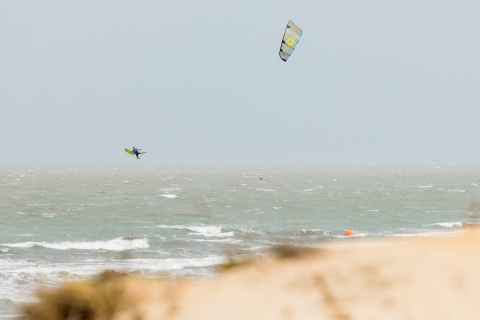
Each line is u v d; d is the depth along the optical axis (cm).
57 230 18588
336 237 16250
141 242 14900
